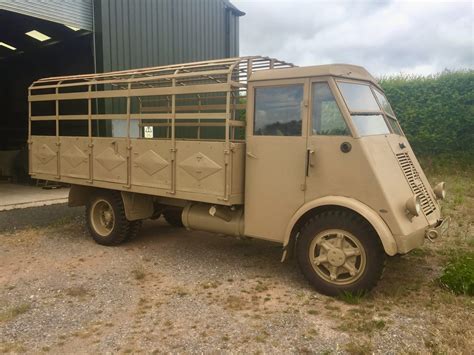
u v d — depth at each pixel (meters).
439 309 3.86
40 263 5.40
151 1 11.52
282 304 4.09
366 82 4.77
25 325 3.71
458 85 12.21
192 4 12.98
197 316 3.86
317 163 4.27
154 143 5.35
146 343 3.40
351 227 4.07
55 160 6.76
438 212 4.77
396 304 4.00
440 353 3.11
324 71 4.22
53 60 12.90
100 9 10.23
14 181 13.02
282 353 3.22
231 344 3.36
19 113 14.88
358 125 4.21
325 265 4.27
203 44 13.52
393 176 4.20
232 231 5.00
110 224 6.21
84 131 10.64
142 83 5.94
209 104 6.69
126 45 10.88
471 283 4.18
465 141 12.37
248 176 4.73
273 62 5.04
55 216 8.00
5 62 15.06
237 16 15.13
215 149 4.73
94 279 4.83
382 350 3.20
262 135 4.62
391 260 5.16
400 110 13.01
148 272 5.05
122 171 5.77
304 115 4.34
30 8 9.17
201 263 5.36
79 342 3.43
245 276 4.88
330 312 3.88
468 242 5.84
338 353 3.19
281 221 4.54
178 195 5.13
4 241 6.36
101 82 5.91
